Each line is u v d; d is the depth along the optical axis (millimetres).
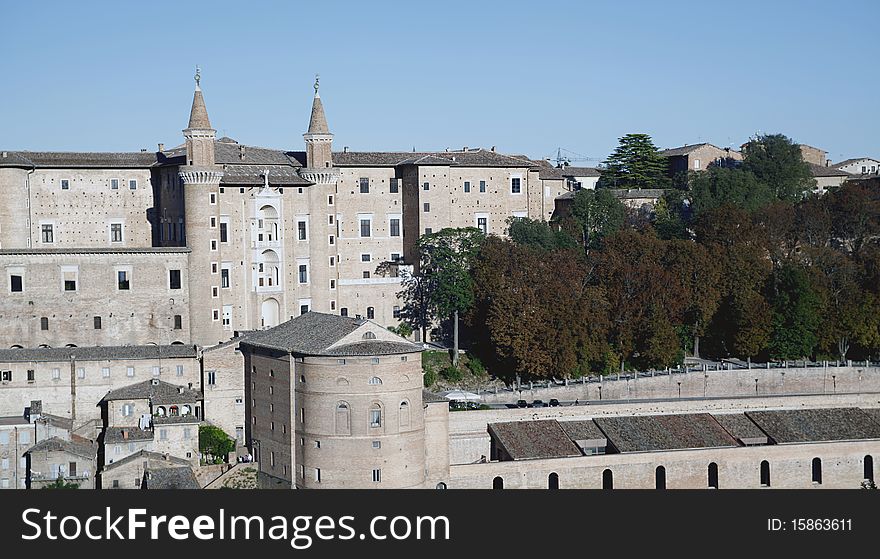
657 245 199625
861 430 172750
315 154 198750
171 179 196625
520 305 181625
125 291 180625
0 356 162375
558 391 178000
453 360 189875
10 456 154250
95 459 152125
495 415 164875
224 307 189750
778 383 186750
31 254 176000
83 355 164500
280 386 152375
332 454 144750
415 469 147750
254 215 193375
